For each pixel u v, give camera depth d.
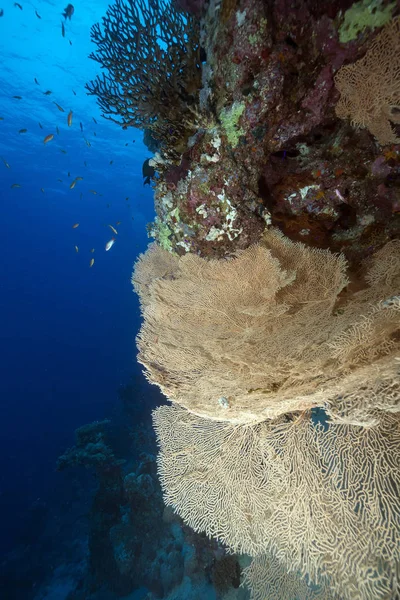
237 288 2.91
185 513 3.63
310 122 2.53
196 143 2.84
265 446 3.18
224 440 3.52
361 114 2.21
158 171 3.57
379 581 2.44
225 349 2.59
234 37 2.36
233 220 2.88
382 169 2.53
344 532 2.64
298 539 2.91
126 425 17.14
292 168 2.80
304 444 2.94
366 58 2.05
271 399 2.38
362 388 2.07
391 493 2.45
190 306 3.13
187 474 3.67
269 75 2.37
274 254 2.87
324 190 2.83
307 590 3.59
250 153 2.70
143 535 9.98
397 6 1.85
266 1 2.17
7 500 21.97
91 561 11.16
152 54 3.29
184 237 3.21
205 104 2.81
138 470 11.21
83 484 19.33
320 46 2.20
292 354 2.23
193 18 3.14
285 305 2.53
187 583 7.95
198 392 2.75
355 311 2.40
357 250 3.03
